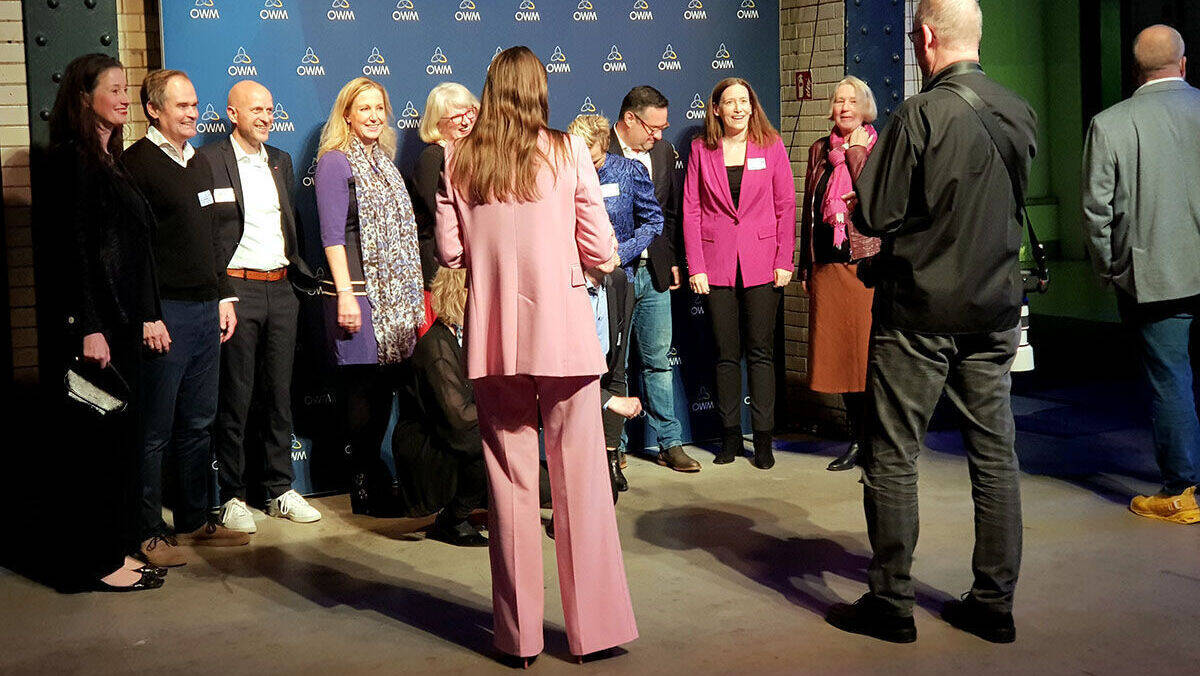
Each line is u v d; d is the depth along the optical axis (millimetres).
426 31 5320
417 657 3562
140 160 4215
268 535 4789
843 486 5285
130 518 4230
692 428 6078
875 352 3562
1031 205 11234
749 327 5590
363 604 4004
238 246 4742
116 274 3885
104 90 3842
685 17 5832
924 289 3412
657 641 3633
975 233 3379
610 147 5414
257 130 4684
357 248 4828
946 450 5785
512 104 3340
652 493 5246
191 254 4301
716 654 3525
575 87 5637
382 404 5000
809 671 3387
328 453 5359
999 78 10984
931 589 3996
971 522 4684
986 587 3572
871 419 3580
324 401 5316
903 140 3363
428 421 4441
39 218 4531
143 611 3967
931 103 3377
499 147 3324
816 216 5387
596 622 3455
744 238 5547
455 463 4426
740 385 5707
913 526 3555
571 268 3375
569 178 3359
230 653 3607
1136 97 4566
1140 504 4734
